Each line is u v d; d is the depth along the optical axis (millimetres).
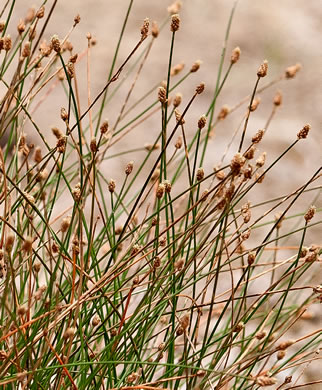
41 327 790
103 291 791
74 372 786
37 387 765
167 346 791
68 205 1095
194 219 787
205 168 1301
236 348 946
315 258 774
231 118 1525
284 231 1154
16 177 811
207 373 776
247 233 773
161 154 768
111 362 747
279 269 1052
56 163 785
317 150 1424
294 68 869
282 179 1317
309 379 940
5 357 746
